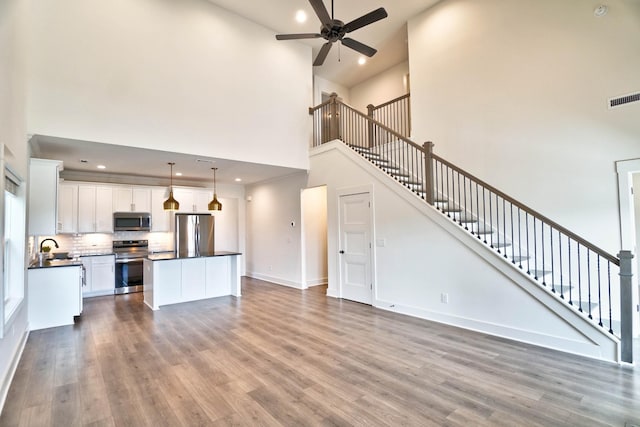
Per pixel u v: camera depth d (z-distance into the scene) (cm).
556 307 339
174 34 496
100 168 632
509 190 472
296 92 647
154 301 522
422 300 458
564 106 423
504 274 376
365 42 679
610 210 387
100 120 429
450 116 542
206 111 524
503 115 480
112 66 440
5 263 344
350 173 572
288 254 732
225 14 553
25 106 364
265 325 436
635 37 374
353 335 391
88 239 675
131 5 459
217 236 859
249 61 579
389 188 502
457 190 532
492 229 470
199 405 241
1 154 249
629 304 301
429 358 321
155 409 236
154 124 472
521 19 462
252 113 579
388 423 216
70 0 414
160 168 638
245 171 675
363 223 549
